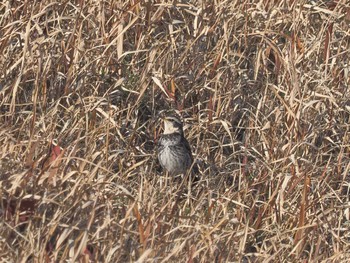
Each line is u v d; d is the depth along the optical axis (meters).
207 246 9.12
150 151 12.28
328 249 10.67
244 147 11.95
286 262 10.18
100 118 11.92
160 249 8.91
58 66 12.29
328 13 13.72
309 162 11.64
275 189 10.98
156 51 12.72
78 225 8.95
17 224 8.71
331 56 13.57
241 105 12.70
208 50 13.17
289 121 12.23
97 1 12.98
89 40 12.81
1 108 11.83
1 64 12.10
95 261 8.63
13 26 12.44
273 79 13.16
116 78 12.58
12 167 9.73
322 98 12.73
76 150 10.19
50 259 8.56
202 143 12.19
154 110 12.52
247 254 9.60
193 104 12.83
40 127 11.16
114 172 10.98
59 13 13.06
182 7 13.50
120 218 9.62
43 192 9.26
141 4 13.30
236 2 13.63
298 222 10.56
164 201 10.25
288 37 13.10
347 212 11.12
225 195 10.88
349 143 12.41
